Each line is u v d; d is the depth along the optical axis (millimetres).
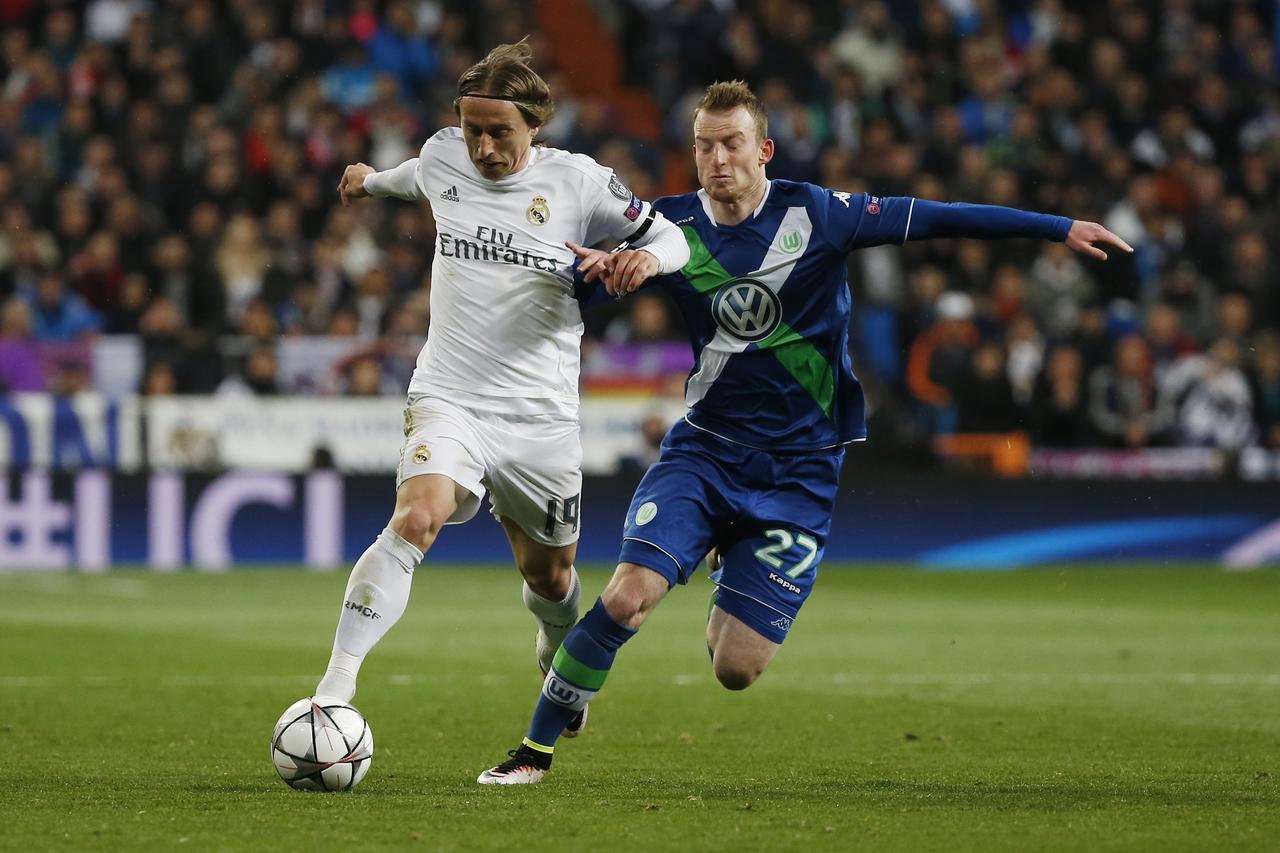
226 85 70000
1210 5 80125
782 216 21094
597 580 51062
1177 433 60938
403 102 72500
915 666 33906
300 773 19109
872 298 64562
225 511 55531
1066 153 72438
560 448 21750
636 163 71812
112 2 72750
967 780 20750
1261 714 27391
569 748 23578
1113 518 59219
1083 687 30828
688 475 21109
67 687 29719
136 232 62688
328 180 66562
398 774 20969
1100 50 76812
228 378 56344
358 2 72938
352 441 56719
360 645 19891
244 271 61125
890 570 57188
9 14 72250
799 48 74438
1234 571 57250
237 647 36062
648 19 80625
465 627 40438
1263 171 73938
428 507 20266
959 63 76500
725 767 21891
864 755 23016
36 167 63875
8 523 54031
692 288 21266
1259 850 16172
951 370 59844
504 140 20703
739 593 21203
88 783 19938
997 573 56531
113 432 55375
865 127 73250
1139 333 65438
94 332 59312
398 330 59375
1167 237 70438
